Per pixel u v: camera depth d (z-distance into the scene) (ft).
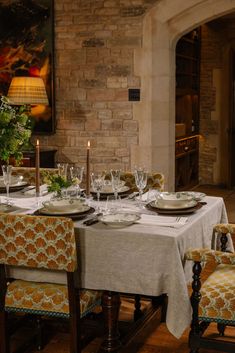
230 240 11.35
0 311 9.65
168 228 9.45
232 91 30.22
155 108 20.80
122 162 21.18
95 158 21.45
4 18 21.61
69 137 21.66
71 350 9.35
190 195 11.75
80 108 21.38
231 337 11.33
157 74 20.63
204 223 10.54
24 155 20.29
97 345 10.95
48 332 11.44
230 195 28.19
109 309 9.89
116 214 10.05
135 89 20.62
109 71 20.83
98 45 20.80
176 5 19.89
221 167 30.83
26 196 12.57
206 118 30.91
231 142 30.14
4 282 9.53
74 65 21.20
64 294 9.29
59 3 21.01
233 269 10.23
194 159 30.63
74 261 8.89
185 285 9.01
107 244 9.36
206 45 30.45
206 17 20.17
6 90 21.94
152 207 10.61
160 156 21.20
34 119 21.81
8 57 21.77
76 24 20.93
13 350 10.76
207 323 9.79
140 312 11.95
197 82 30.04
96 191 11.22
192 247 9.84
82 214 10.20
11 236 9.04
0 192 13.05
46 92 21.50
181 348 10.86
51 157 21.48
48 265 8.98
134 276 9.28
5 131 11.06
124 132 21.02
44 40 21.27
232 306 8.89
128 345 10.77
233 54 30.09
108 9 20.48
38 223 8.84
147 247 9.12
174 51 21.31
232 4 19.75
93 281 9.55
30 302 9.38
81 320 10.36
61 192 11.50
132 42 20.40
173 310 8.99
